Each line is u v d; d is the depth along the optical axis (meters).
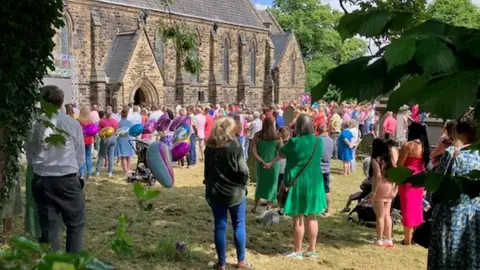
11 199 7.43
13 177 7.15
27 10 6.52
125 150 15.20
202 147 19.64
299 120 7.24
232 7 49.59
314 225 7.54
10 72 6.50
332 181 15.50
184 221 9.66
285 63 53.50
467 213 4.68
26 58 6.71
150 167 9.60
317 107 21.61
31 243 1.65
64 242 7.57
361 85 1.27
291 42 54.41
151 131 16.27
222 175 6.48
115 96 35.50
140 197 2.00
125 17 38.00
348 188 14.27
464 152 4.63
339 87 1.30
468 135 4.68
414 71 1.22
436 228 4.85
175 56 41.59
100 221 9.33
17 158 7.12
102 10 36.34
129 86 36.16
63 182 5.84
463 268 4.71
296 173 7.28
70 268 1.47
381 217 8.30
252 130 18.83
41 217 5.93
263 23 52.81
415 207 8.31
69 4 34.03
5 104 6.54
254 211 10.55
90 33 35.59
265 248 8.03
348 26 1.33
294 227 7.52
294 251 7.62
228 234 8.84
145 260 7.17
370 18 1.31
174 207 10.91
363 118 24.38
